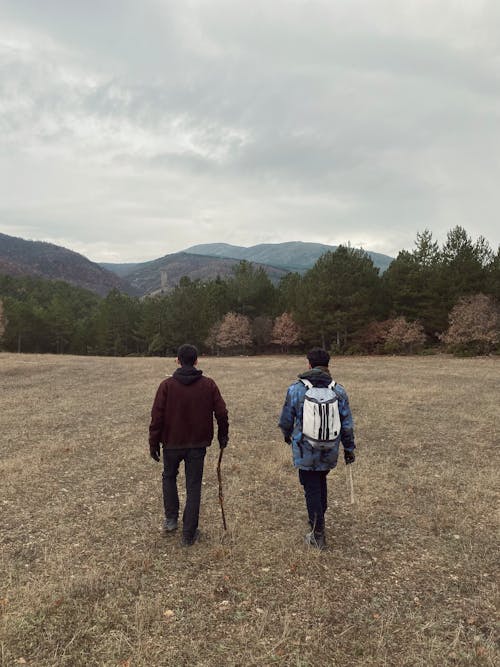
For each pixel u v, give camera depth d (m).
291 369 23.52
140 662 2.61
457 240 37.97
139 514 4.84
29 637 2.82
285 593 3.38
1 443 8.00
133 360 31.27
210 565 3.77
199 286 59.03
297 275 56.84
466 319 32.00
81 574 3.58
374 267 40.75
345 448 4.14
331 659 2.68
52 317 66.38
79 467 6.53
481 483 5.82
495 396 13.06
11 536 4.29
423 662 2.65
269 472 6.28
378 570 3.73
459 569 3.75
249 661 2.64
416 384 16.05
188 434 4.10
